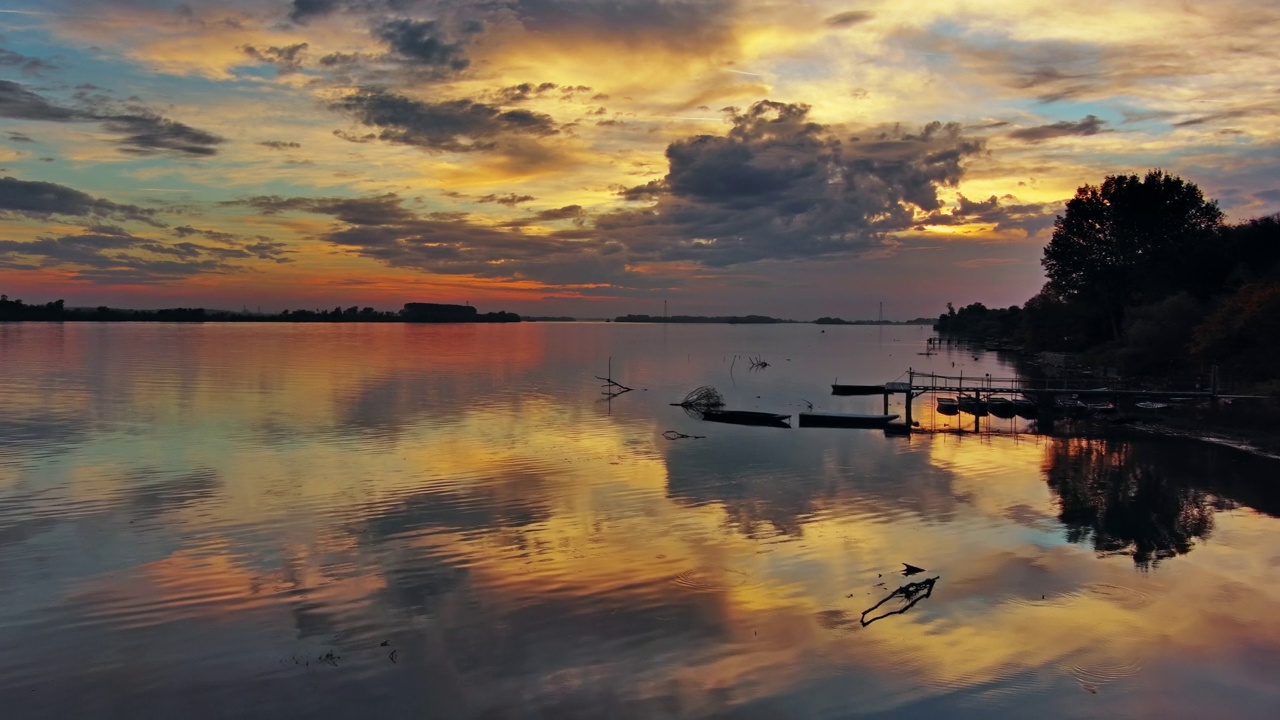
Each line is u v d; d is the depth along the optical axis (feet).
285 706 44.16
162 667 48.67
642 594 60.03
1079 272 313.73
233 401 180.14
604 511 84.12
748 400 207.92
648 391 221.87
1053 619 55.62
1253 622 55.42
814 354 463.01
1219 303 223.92
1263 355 177.88
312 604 58.08
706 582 62.54
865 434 145.38
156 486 94.63
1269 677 47.42
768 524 79.46
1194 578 64.39
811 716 42.75
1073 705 44.06
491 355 394.52
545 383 239.09
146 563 66.69
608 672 47.78
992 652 50.44
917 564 67.26
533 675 47.44
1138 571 66.13
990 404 174.70
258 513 82.38
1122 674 47.67
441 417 157.89
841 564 67.10
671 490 94.48
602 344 583.17
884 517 82.69
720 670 47.96
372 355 368.89
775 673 47.57
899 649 50.72
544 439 132.77
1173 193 291.58
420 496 90.12
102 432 135.13
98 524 78.18
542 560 67.67
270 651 50.65
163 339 501.56
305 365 293.02
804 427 154.40
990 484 100.12
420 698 44.91
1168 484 100.48
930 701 44.37
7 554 69.05
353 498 89.04
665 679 46.83
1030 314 396.57
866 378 280.10
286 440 128.36
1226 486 99.40
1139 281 287.69
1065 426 157.17
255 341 502.38
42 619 55.47
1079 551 71.41
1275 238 261.24
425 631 53.52
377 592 60.44
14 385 209.46
